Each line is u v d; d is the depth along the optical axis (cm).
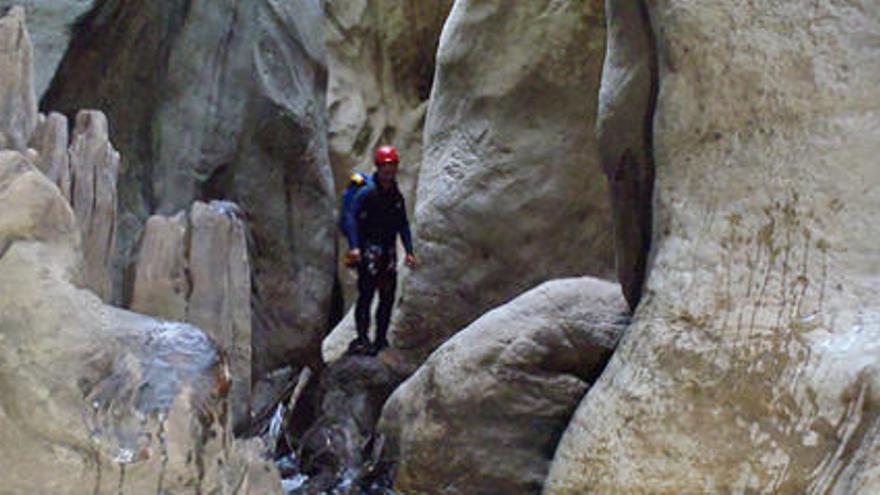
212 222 444
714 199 468
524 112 871
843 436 391
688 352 450
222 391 314
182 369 308
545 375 600
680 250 474
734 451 420
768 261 443
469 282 881
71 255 315
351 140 1290
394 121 1341
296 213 838
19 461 293
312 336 835
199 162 764
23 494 293
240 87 785
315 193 854
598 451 470
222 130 776
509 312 620
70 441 294
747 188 457
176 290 429
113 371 302
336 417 756
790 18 457
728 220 460
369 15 1325
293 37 834
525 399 597
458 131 907
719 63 472
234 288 448
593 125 852
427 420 615
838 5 450
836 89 442
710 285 455
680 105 487
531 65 861
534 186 865
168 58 748
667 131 493
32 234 306
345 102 1298
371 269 842
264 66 802
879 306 411
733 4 470
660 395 452
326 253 859
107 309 316
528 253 868
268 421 752
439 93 933
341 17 1309
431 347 892
